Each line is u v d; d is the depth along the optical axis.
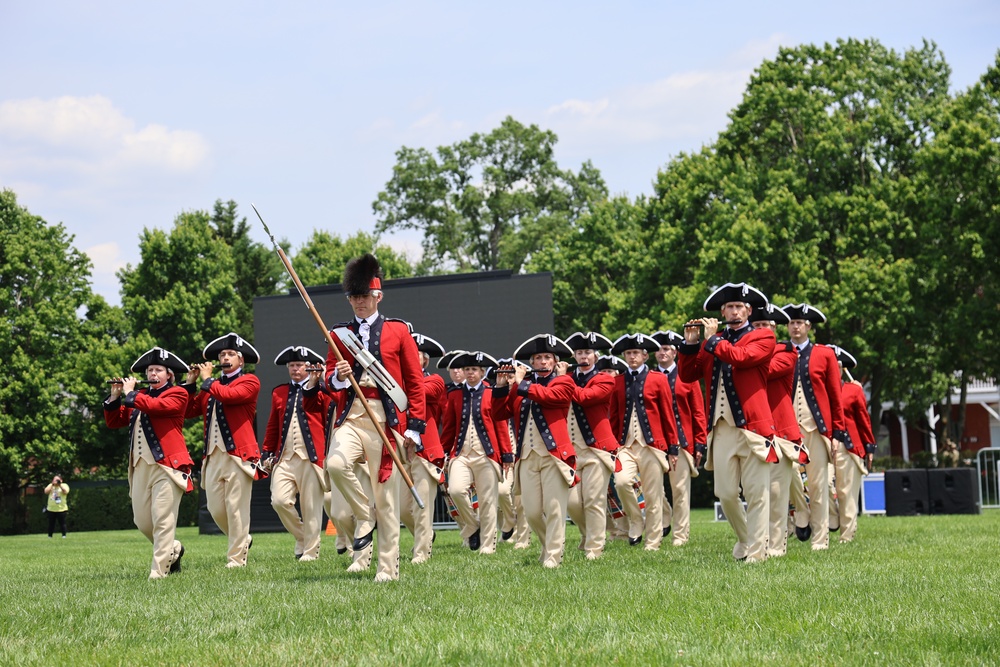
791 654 5.18
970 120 32.53
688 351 10.54
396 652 5.38
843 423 12.48
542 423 10.27
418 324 23.66
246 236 59.97
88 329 42.97
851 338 32.56
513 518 15.69
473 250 57.88
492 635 5.80
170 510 10.30
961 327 31.11
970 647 5.27
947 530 13.59
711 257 33.06
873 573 8.36
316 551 12.51
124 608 7.29
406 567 10.37
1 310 41.34
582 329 45.72
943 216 31.58
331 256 55.00
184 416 10.62
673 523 14.14
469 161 57.75
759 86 35.50
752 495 10.15
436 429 12.45
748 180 34.47
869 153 34.56
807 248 32.78
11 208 42.94
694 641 5.55
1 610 7.30
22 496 41.75
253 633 6.10
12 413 40.28
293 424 12.52
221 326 47.00
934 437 44.09
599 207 46.72
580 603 7.00
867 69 35.72
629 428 13.14
